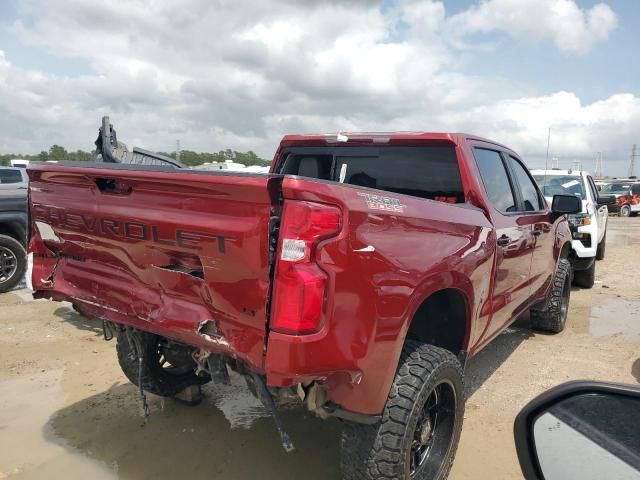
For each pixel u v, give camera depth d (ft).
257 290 7.27
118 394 14.28
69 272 10.37
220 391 14.64
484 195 12.22
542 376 15.85
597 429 4.70
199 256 7.79
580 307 24.40
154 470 10.75
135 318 9.30
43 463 10.91
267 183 6.92
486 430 12.55
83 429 12.36
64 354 17.11
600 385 4.83
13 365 16.12
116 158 21.85
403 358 8.96
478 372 16.17
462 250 10.00
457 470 10.85
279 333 7.06
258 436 12.19
